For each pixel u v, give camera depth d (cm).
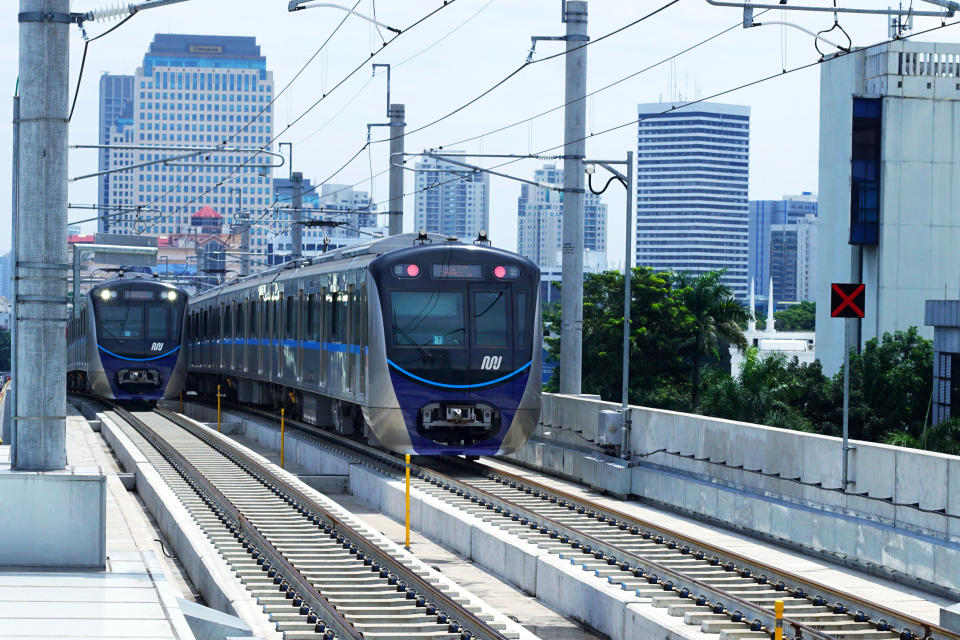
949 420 4809
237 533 2322
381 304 3234
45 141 1733
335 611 1628
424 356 3219
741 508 2530
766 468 2519
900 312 9281
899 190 9312
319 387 3897
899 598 1941
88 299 5650
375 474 3175
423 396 3212
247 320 5275
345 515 2581
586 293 8444
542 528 2345
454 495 2844
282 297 4547
